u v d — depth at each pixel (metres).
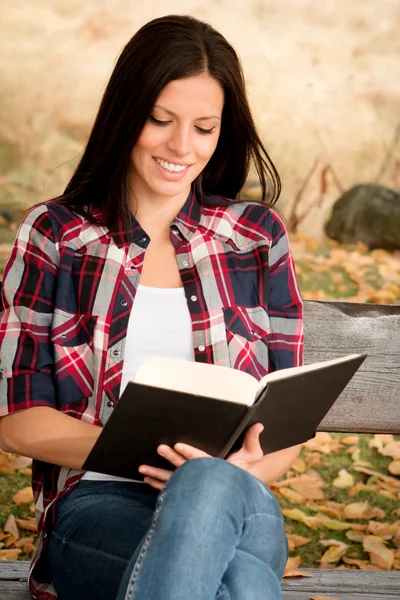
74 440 2.74
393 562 4.22
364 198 9.56
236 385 2.50
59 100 10.84
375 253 9.18
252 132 3.20
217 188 3.32
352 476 5.03
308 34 10.98
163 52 2.83
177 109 2.85
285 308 3.14
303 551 4.32
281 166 10.40
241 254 3.11
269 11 11.02
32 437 2.76
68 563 2.59
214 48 2.90
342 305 3.42
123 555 2.48
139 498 2.74
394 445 5.35
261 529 2.39
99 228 3.01
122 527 2.55
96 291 2.92
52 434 2.75
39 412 2.78
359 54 10.91
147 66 2.84
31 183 10.41
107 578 2.48
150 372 2.48
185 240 3.06
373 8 10.95
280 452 2.91
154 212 3.07
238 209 3.20
